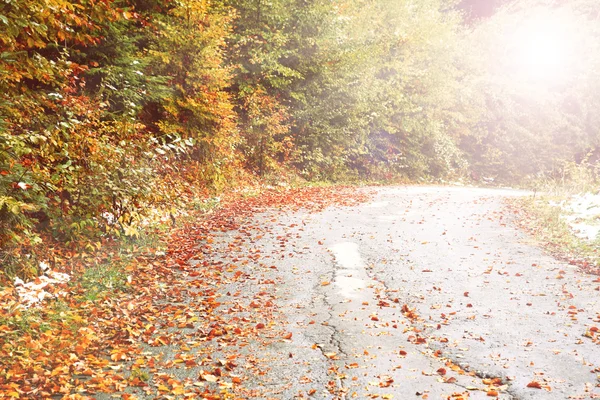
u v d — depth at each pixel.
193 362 5.65
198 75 16.05
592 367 5.52
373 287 8.39
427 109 32.59
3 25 7.25
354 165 28.67
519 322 6.84
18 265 7.49
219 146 17.00
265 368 5.57
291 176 23.06
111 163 9.63
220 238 11.38
